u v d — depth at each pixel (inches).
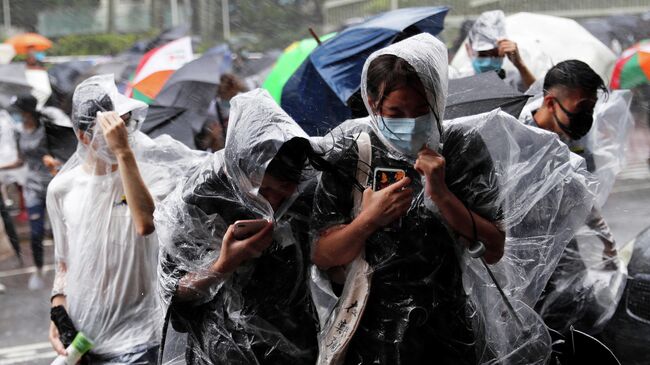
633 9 879.1
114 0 1073.5
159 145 230.1
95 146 219.6
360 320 159.5
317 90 289.0
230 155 155.3
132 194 213.3
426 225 159.0
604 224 236.4
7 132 505.0
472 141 163.3
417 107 153.5
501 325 175.6
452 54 464.4
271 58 522.6
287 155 154.9
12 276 535.8
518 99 233.0
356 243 157.3
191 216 163.8
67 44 1057.5
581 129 224.7
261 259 165.0
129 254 219.8
